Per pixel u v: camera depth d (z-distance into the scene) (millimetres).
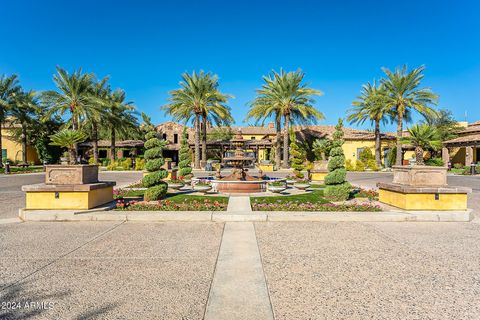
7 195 11922
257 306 3037
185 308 2988
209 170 28375
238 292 3350
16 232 6055
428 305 3080
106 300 3150
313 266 4156
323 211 7738
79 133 8211
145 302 3109
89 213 7328
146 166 9430
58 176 7617
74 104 28406
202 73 30094
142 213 7316
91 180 8156
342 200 9453
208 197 10344
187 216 7168
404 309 2994
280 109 30938
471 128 34344
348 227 6547
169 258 4469
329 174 9633
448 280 3707
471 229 6430
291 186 14680
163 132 50281
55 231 6141
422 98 28891
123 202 8469
